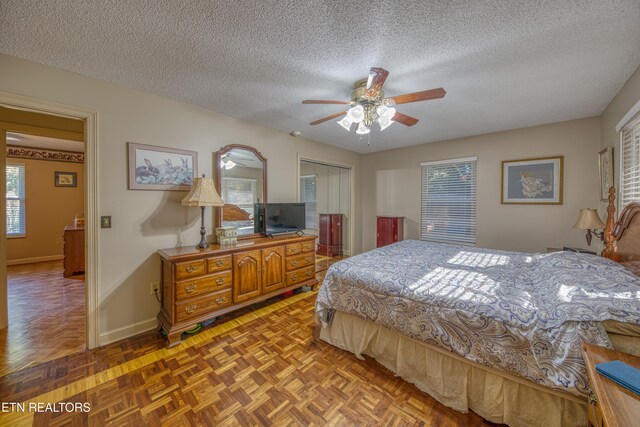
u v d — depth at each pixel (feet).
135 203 7.72
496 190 11.86
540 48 5.43
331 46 5.44
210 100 8.34
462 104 8.46
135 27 4.90
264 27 4.88
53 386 5.53
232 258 8.43
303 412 4.89
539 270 6.19
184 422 4.65
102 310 7.17
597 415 3.21
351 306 6.55
